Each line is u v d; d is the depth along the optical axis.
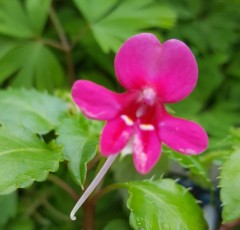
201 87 0.32
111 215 0.26
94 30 0.30
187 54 0.18
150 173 0.22
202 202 0.23
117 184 0.21
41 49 0.30
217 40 0.33
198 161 0.22
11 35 0.30
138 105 0.19
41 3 0.30
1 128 0.21
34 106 0.23
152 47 0.18
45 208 0.28
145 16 0.30
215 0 0.34
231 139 0.23
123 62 0.19
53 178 0.22
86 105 0.18
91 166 0.21
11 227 0.27
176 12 0.32
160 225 0.19
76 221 0.27
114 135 0.18
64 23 0.32
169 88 0.19
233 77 0.33
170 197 0.20
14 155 0.20
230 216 0.19
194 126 0.18
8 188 0.19
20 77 0.30
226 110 0.32
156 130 0.18
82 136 0.21
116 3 0.31
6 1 0.30
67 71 0.32
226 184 0.20
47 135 0.23
